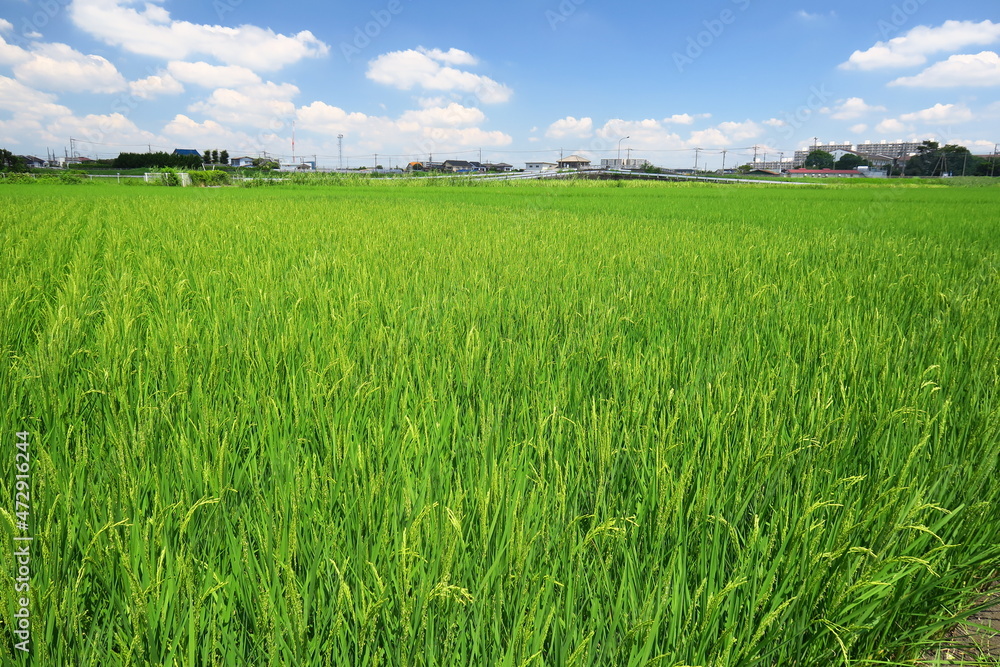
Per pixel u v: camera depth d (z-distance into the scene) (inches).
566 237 350.3
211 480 73.0
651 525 68.5
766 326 160.1
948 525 77.5
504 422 99.3
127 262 247.1
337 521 70.8
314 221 442.6
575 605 61.3
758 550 67.2
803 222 493.4
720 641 53.2
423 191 1375.5
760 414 90.1
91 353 122.3
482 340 136.0
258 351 118.6
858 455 88.4
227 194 1090.7
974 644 72.1
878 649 65.3
